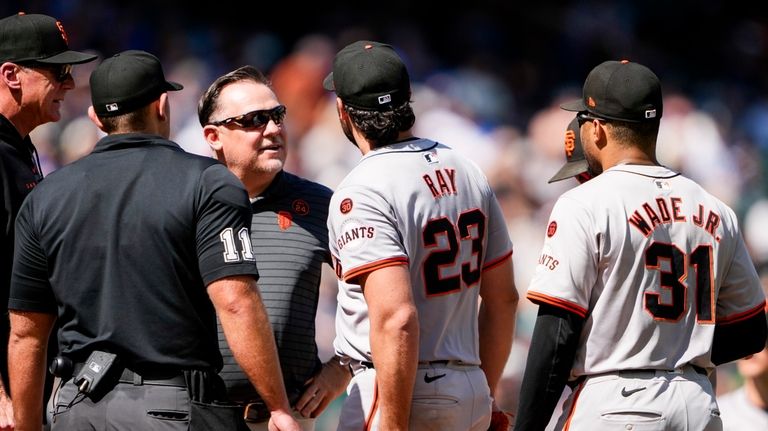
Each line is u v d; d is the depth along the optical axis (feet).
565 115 162.61
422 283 50.06
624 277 48.52
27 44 56.39
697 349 49.37
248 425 56.39
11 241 55.01
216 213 48.75
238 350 48.11
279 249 56.85
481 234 51.96
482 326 54.49
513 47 209.77
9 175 55.16
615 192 49.08
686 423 48.42
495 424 54.90
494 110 184.34
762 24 237.66
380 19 201.77
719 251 50.24
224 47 184.03
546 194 155.12
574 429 48.98
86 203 49.49
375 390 50.42
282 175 58.49
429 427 50.01
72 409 48.96
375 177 49.57
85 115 138.51
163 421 48.14
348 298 51.60
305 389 56.49
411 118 51.06
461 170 51.93
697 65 227.20
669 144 183.01
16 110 56.90
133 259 48.83
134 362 48.62
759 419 67.62
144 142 50.70
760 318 51.72
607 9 223.30
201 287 49.42
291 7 199.21
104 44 175.32
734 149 191.01
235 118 56.44
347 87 50.49
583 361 49.08
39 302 50.72
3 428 52.80
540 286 48.37
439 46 205.77
